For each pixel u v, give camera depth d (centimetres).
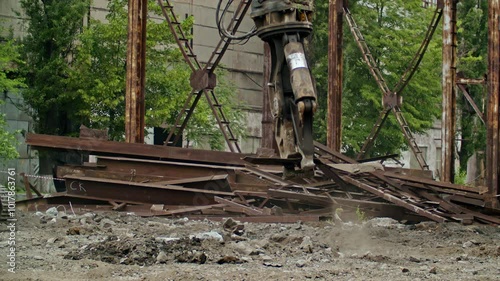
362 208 1988
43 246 1213
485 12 5322
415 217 2016
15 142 4019
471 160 5956
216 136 5134
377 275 999
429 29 3077
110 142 2211
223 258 1074
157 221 1786
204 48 6016
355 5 5241
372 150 5319
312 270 1023
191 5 5928
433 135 7525
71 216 1775
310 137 1124
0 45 4150
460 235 1703
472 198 2170
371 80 5269
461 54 5369
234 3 6184
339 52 3127
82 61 4475
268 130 2703
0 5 4912
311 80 1133
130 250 1106
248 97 6309
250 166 2173
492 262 1209
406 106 5259
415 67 3188
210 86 2622
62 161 4238
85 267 1001
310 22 1177
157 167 2156
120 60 4591
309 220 1819
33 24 4522
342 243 1401
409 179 2141
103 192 2083
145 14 2575
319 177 2144
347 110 5178
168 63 5153
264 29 1180
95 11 5328
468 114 5331
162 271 981
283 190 2038
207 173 2133
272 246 1254
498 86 2433
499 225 2025
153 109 4588
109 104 4481
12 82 4128
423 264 1151
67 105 4556
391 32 5272
